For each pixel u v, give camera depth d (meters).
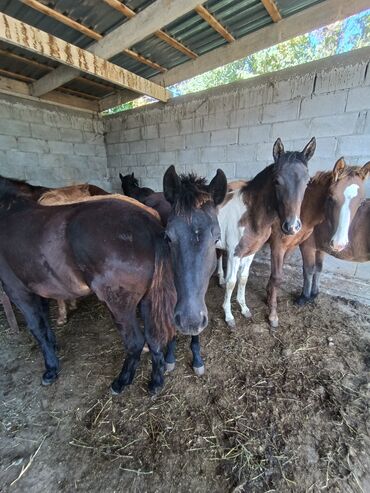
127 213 1.36
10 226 1.48
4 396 1.63
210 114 3.38
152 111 3.97
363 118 2.41
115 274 1.29
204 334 2.21
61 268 1.39
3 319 2.47
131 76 3.13
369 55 2.25
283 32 2.46
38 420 1.47
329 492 1.12
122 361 1.91
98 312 2.57
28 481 1.18
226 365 1.85
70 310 2.62
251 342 2.09
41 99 3.93
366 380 1.71
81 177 4.68
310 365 1.84
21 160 3.87
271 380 1.71
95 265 1.29
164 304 1.39
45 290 1.53
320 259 2.57
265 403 1.54
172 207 1.21
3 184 1.57
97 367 1.85
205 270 1.16
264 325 2.31
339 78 2.43
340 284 2.80
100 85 3.95
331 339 2.10
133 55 3.02
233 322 2.31
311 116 2.67
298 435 1.36
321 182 2.08
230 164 3.41
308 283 2.54
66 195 2.48
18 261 1.46
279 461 1.24
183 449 1.30
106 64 2.82
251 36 2.64
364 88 2.34
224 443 1.33
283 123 2.87
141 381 1.72
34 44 2.22
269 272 3.38
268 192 1.92
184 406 1.54
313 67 2.54
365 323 2.32
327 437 1.35
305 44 6.36
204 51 2.99
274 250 2.24
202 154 3.64
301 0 2.15
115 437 1.36
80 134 4.52
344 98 2.46
